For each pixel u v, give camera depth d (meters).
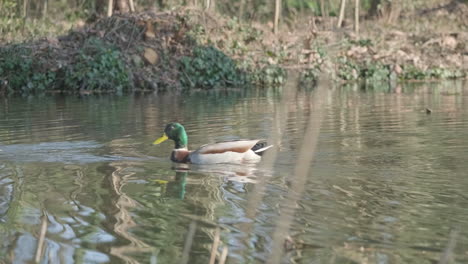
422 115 18.50
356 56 32.84
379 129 16.08
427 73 31.30
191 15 31.22
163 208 10.05
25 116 19.55
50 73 27.78
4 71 27.66
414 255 8.03
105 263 8.00
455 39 36.66
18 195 10.90
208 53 29.30
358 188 10.78
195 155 13.02
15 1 34.06
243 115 19.11
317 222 9.20
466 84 28.48
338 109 20.22
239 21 34.41
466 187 10.77
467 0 45.97
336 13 43.59
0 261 8.11
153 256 8.16
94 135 15.97
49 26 33.72
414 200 10.11
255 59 30.80
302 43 32.81
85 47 28.64
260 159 13.08
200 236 8.83
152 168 12.64
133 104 22.55
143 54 29.11
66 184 11.52
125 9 33.53
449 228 8.91
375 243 8.42
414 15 45.09
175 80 28.62
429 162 12.44
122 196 10.74
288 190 10.81
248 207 9.95
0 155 13.81
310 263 7.81
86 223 9.44
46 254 8.30
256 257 8.05
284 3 43.47
